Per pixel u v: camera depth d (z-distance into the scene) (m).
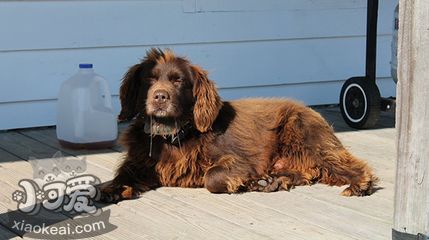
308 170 2.63
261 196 2.51
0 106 3.32
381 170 2.80
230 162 2.54
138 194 2.51
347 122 3.46
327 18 3.87
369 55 3.36
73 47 3.41
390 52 4.02
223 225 2.28
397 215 2.06
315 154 2.62
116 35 3.48
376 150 3.07
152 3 3.52
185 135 2.55
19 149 3.01
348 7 3.91
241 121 2.62
